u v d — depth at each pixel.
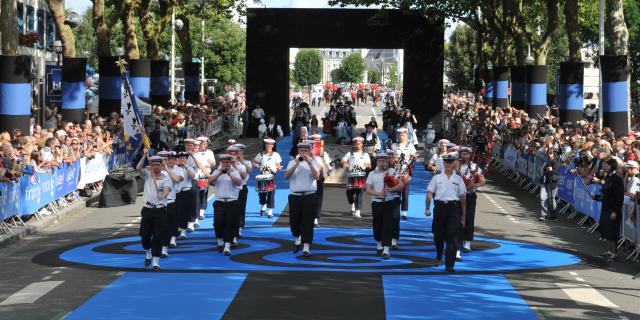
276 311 13.55
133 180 27.45
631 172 19.86
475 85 62.44
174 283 15.67
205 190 23.92
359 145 24.31
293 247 19.69
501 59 55.59
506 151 37.09
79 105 36.28
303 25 59.03
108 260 18.00
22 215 22.28
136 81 42.69
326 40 58.66
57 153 25.08
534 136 33.12
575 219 25.20
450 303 14.29
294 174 18.53
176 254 18.69
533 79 44.31
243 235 21.42
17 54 30.12
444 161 17.16
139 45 87.31
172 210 18.28
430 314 13.52
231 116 60.44
